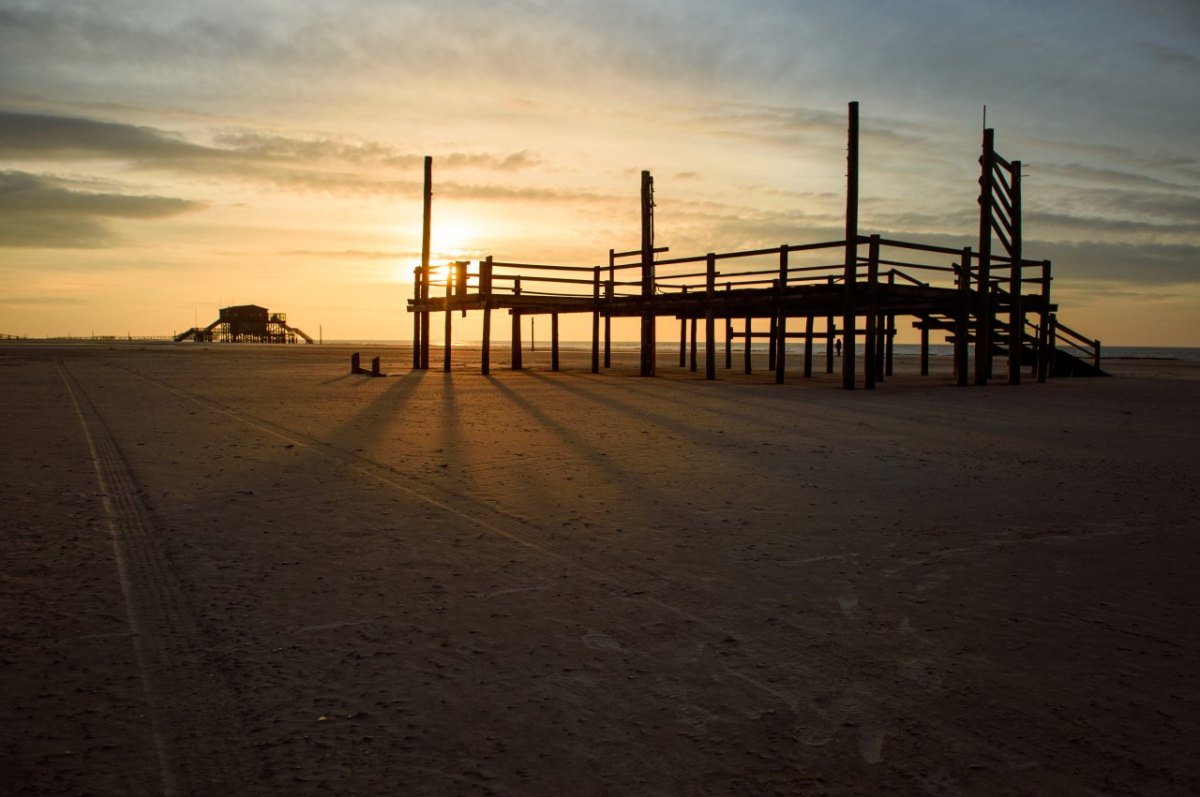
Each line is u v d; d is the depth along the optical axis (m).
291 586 4.33
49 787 2.45
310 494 6.63
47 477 7.20
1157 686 3.22
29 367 27.50
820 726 2.88
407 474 7.56
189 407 13.68
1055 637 3.72
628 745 2.73
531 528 5.60
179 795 2.43
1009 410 14.49
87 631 3.67
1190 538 5.48
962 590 4.38
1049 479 7.60
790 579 4.53
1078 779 2.56
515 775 2.54
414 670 3.30
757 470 7.95
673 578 4.53
